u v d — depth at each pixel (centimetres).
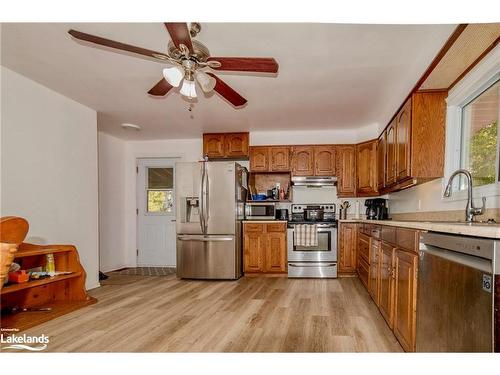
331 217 493
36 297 304
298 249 440
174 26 159
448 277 133
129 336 234
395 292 222
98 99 351
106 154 507
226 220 430
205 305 311
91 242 379
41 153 310
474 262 113
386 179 375
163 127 470
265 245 447
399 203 403
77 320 269
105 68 274
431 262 153
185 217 439
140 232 549
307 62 260
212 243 429
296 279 429
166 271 498
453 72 227
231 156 501
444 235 141
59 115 333
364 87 315
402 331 203
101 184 492
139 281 424
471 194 198
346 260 442
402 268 203
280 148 489
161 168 553
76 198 355
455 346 126
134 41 230
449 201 251
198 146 543
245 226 452
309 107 377
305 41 227
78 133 360
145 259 547
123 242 545
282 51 241
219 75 284
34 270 304
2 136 271
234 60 195
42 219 310
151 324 259
